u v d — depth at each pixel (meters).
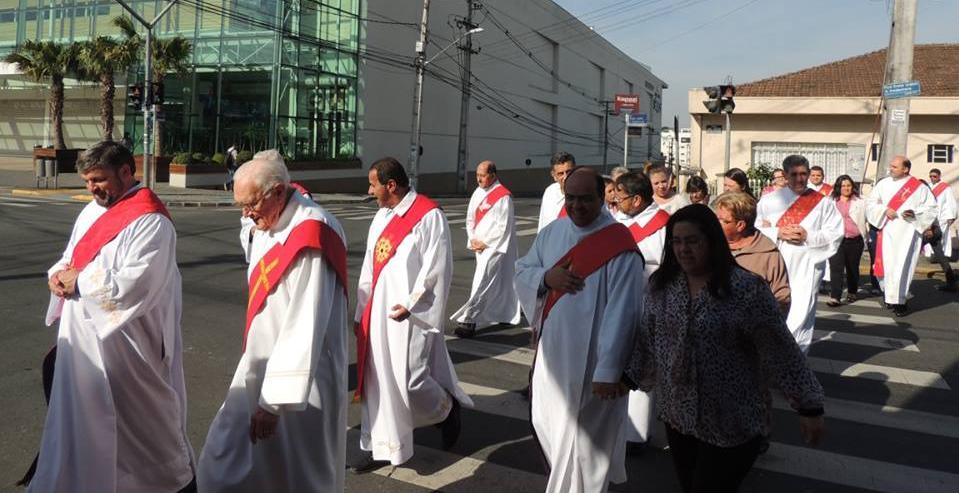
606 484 3.46
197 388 5.64
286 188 3.25
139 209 3.36
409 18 36.25
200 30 30.88
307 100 31.00
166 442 3.53
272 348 3.19
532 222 20.72
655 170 5.92
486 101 43.91
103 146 3.40
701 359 2.93
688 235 2.91
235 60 30.30
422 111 37.69
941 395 6.07
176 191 25.80
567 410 3.42
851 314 9.35
